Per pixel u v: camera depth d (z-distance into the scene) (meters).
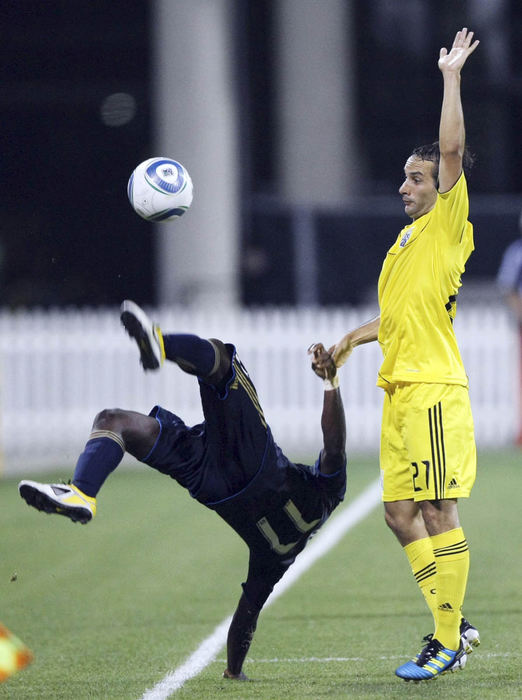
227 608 29.89
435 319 21.62
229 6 80.69
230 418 20.19
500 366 69.94
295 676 22.23
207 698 20.45
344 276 76.06
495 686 20.92
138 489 54.25
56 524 44.34
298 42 91.88
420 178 22.14
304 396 69.75
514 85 117.19
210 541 40.59
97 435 19.72
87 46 121.88
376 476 55.66
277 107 93.94
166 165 21.55
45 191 123.44
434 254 21.62
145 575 34.81
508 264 58.19
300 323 69.81
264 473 20.44
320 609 29.14
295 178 92.25
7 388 68.06
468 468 21.53
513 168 120.38
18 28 120.25
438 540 21.41
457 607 21.25
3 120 123.75
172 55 79.81
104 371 68.88
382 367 22.27
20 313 89.31
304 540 21.50
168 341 19.64
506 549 37.44
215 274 77.50
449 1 117.25
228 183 78.88
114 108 122.38
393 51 118.06
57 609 30.12
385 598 30.41
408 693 20.45
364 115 117.88
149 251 116.06
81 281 99.81
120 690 21.28
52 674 22.83
